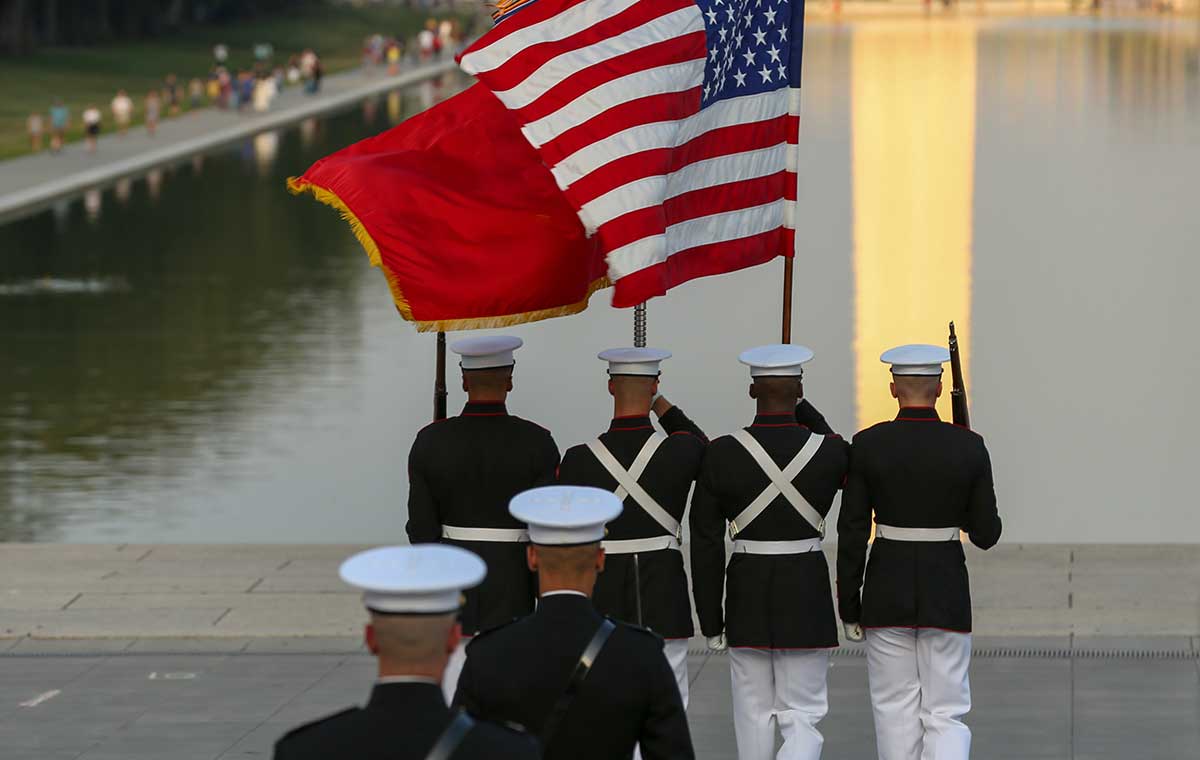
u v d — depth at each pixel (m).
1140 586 27.64
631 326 60.50
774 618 17.61
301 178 18.20
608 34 17.52
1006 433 44.94
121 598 27.83
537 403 48.41
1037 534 36.69
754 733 18.06
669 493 17.27
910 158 109.12
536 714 12.66
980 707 22.27
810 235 79.25
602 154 17.25
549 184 18.03
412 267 17.58
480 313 17.73
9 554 30.64
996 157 109.19
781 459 17.50
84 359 56.56
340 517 37.94
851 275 68.75
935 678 17.89
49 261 79.25
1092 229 79.94
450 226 17.75
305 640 25.70
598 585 17.31
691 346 56.59
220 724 22.05
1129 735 21.17
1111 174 99.94
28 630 26.08
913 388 17.86
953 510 17.73
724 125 19.19
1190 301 62.47
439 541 17.73
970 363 52.75
